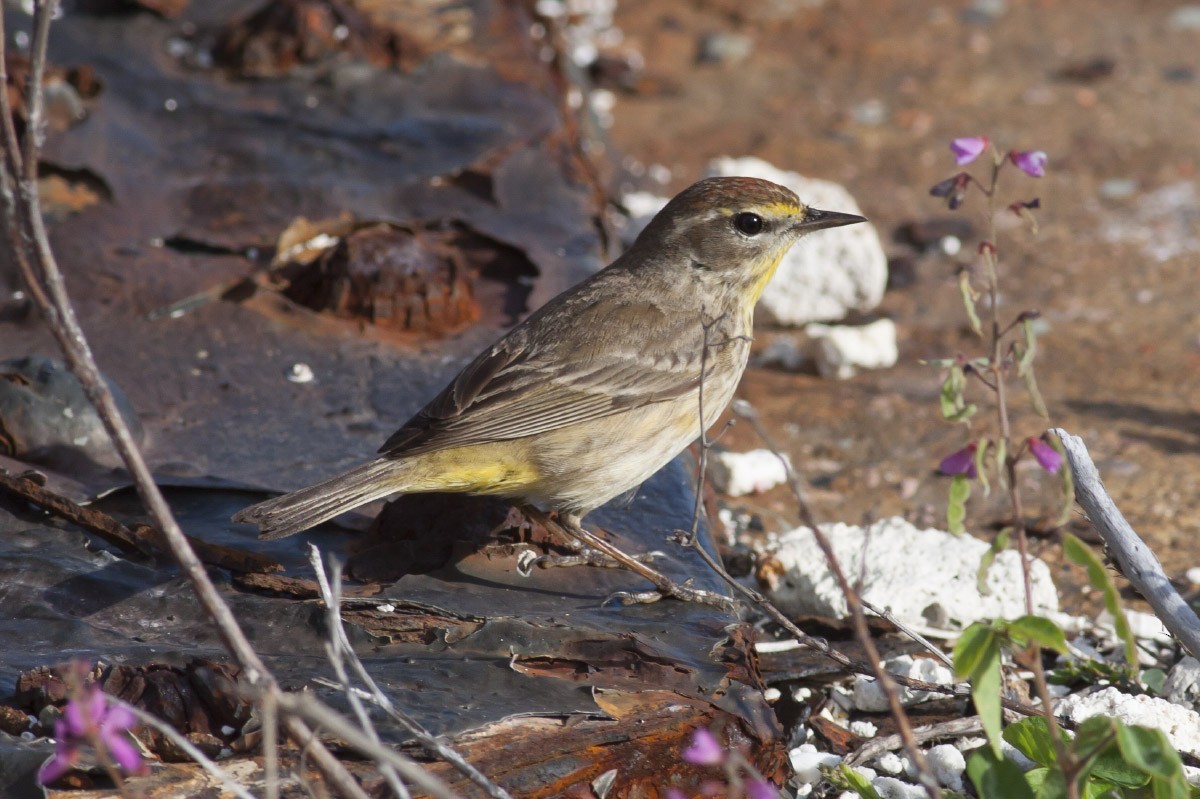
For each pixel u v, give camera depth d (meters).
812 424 14.02
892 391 14.70
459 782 6.43
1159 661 9.77
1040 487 12.59
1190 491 12.33
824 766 8.17
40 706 6.84
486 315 12.11
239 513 8.26
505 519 9.16
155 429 10.19
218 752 6.66
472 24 17.25
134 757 5.68
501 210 13.63
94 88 14.44
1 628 7.57
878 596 10.23
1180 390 14.35
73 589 7.93
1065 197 19.12
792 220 10.41
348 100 15.22
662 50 23.97
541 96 15.73
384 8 17.30
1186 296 16.48
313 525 8.39
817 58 23.83
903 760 8.31
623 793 6.70
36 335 11.21
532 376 9.31
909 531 10.99
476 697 7.11
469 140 14.59
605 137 19.36
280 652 7.49
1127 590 10.84
